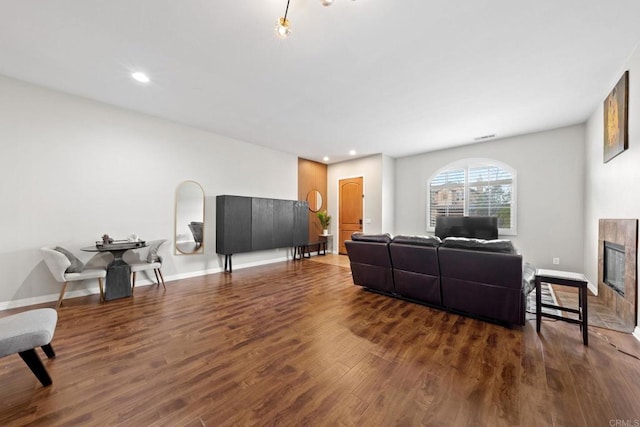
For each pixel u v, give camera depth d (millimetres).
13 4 1829
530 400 1478
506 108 3625
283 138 5098
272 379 1681
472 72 2729
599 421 1325
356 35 2168
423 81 2908
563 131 4414
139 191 3881
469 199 5488
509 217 4969
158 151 4074
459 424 1314
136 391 1558
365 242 3453
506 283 2406
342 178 7105
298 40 2238
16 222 2949
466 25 2047
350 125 4340
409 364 1851
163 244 4145
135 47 2344
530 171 4734
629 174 2525
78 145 3342
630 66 2449
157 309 2920
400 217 6629
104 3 1836
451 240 2736
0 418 1343
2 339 1447
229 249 4719
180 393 1541
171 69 2703
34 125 3045
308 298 3336
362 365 1841
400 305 3078
